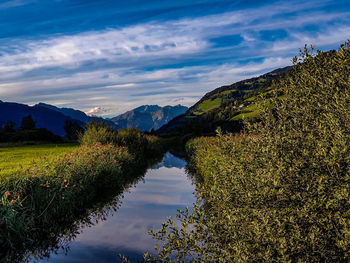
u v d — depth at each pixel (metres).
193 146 23.56
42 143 45.44
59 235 7.00
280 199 3.85
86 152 13.85
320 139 3.86
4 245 5.75
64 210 8.13
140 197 11.02
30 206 7.06
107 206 9.70
